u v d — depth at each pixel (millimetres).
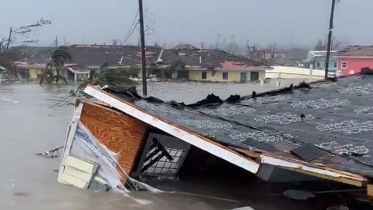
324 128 7961
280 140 7168
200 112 9320
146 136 8328
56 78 35875
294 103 10195
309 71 40281
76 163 8531
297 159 6086
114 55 44344
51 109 19375
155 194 8172
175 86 33625
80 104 8508
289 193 8164
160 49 50438
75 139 8555
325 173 5703
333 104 9820
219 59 44500
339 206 7172
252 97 11352
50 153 11156
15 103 21359
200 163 9570
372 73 12922
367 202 6930
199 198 8008
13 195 8031
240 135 7371
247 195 8180
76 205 7586
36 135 13578
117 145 8336
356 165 5852
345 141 7109
